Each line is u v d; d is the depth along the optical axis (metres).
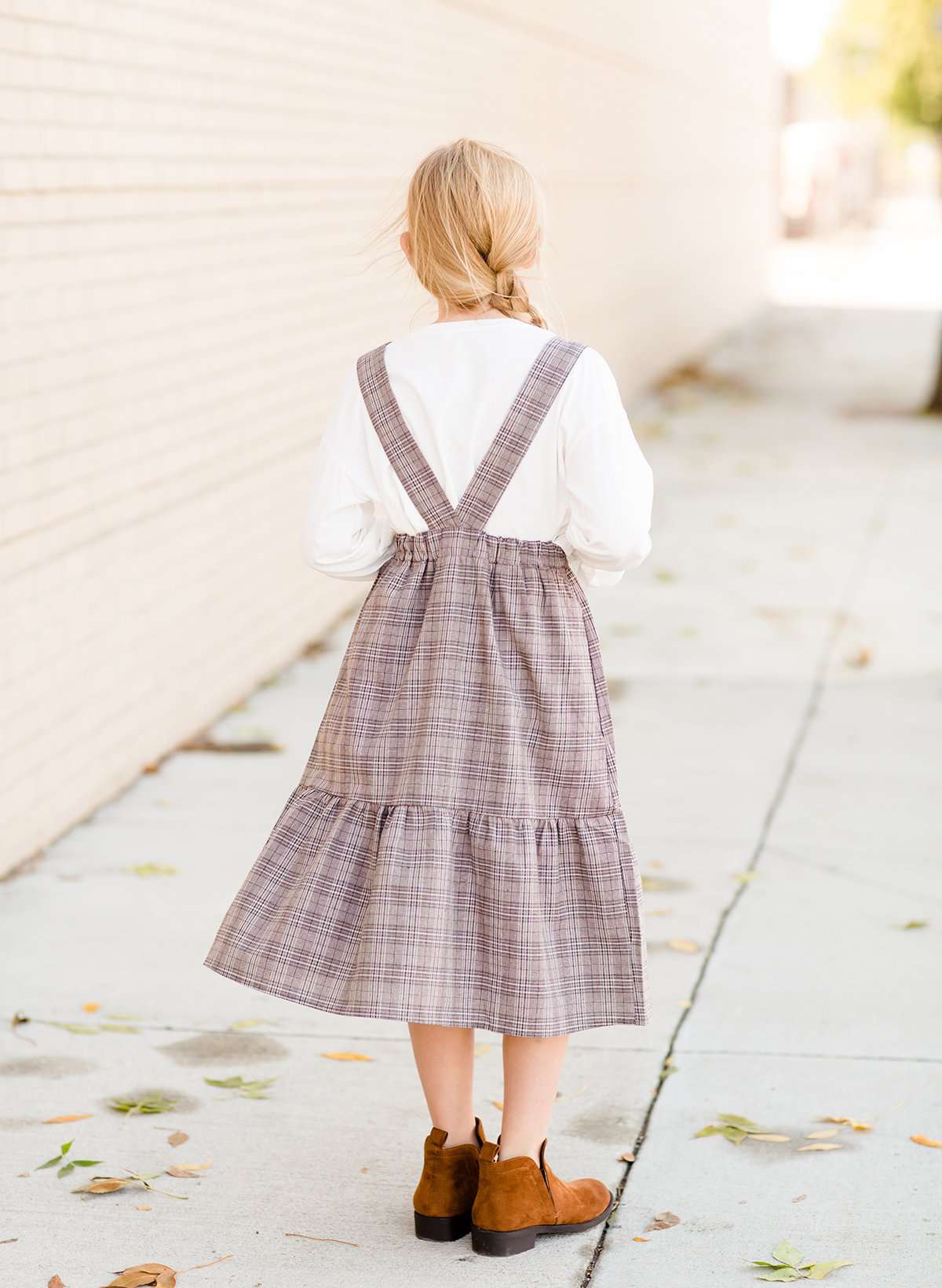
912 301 24.75
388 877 2.45
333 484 2.58
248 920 2.56
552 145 11.62
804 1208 2.85
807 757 5.52
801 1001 3.69
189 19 5.47
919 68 23.64
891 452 11.98
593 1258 2.69
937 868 4.51
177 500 5.52
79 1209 2.86
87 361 4.79
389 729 2.52
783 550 8.85
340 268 7.28
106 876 4.47
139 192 5.11
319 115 6.89
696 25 18.02
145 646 5.32
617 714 6.05
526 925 2.44
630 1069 3.39
